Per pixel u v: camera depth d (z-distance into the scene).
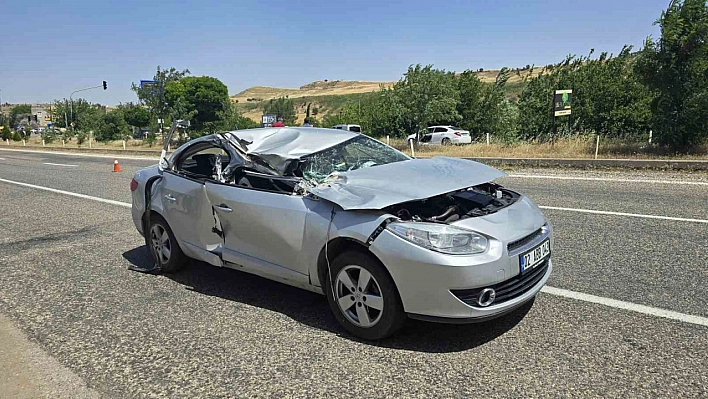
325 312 4.43
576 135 17.69
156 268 5.75
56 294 5.21
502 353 3.53
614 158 13.69
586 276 4.92
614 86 21.69
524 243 3.70
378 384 3.23
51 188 13.62
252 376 3.41
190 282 5.38
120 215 9.20
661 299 4.30
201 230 4.93
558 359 3.41
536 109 24.09
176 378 3.45
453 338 3.80
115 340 4.07
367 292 3.71
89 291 5.25
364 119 36.00
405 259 3.42
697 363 3.28
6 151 40.38
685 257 5.36
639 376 3.16
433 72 23.38
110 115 58.19
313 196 4.03
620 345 3.55
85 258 6.49
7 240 7.68
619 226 6.78
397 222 3.56
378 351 3.67
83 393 3.34
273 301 4.74
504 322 4.01
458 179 3.99
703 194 8.80
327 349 3.73
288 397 3.14
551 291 4.58
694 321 3.87
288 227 4.08
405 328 4.01
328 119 49.69
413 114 23.58
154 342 4.00
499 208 3.94
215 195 4.70
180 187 5.17
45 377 3.56
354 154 4.93
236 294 4.97
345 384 3.25
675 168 12.00
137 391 3.32
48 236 7.81
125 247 6.96
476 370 3.33
